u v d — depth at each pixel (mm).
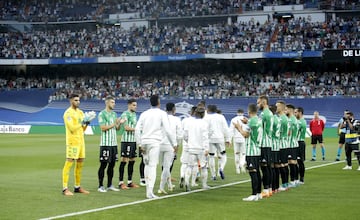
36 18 63094
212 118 17047
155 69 59625
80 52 58344
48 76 62500
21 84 61062
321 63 54375
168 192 14047
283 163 14438
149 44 57188
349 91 50469
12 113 58000
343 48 50031
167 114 14328
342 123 23375
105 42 58812
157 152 12992
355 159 24734
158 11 60281
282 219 10031
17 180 16781
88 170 20016
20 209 11266
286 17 56500
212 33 56188
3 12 64500
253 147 12508
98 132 51000
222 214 10578
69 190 14414
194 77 57219
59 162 23344
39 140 40469
